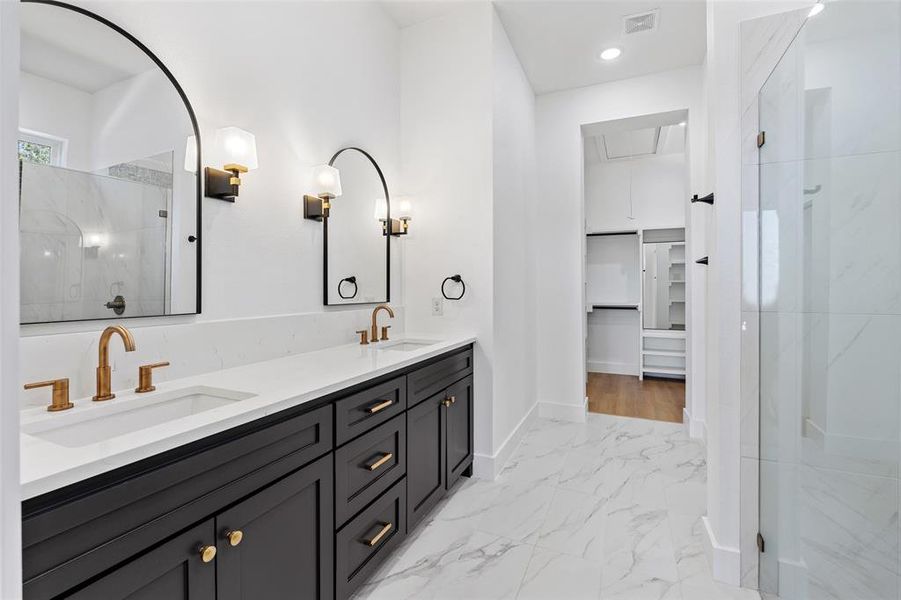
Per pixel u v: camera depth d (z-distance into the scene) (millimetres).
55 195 1121
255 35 1731
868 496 960
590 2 2516
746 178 1580
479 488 2369
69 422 1010
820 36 1175
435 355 2037
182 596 865
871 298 951
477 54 2566
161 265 1362
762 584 1526
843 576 1046
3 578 391
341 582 1355
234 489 984
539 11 2600
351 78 2326
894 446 879
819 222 1163
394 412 1680
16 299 407
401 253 2766
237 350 1594
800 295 1273
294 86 1931
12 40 405
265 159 1775
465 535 1901
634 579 1615
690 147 3213
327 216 1983
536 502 2203
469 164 2584
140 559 786
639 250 5359
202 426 895
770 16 1547
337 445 1347
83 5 1189
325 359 1743
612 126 3621
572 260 3664
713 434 1683
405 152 2779
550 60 3143
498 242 2631
